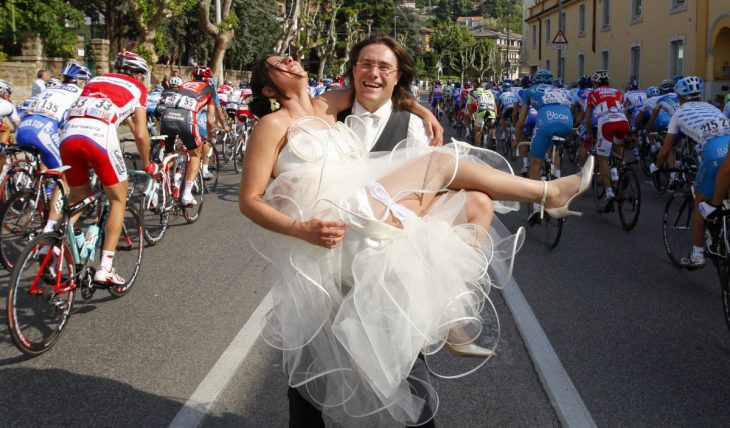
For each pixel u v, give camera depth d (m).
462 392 3.93
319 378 2.57
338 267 2.46
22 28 26.48
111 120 5.20
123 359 4.36
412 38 93.75
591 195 11.03
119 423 3.52
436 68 100.25
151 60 24.36
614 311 5.36
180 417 3.58
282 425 3.51
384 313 2.39
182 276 6.31
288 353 2.59
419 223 2.47
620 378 4.09
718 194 5.66
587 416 3.60
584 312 5.32
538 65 48.53
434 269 2.45
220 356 4.40
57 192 6.22
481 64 99.38
